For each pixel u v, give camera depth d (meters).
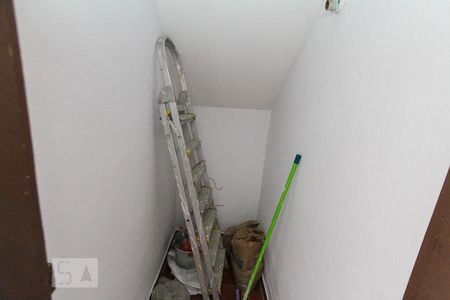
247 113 2.09
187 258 1.74
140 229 1.26
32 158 0.46
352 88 0.79
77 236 0.72
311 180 1.07
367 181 0.66
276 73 1.63
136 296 1.30
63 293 0.68
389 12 0.64
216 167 2.23
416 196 0.49
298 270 1.12
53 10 0.56
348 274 0.71
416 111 0.51
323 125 0.99
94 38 0.73
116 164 0.93
